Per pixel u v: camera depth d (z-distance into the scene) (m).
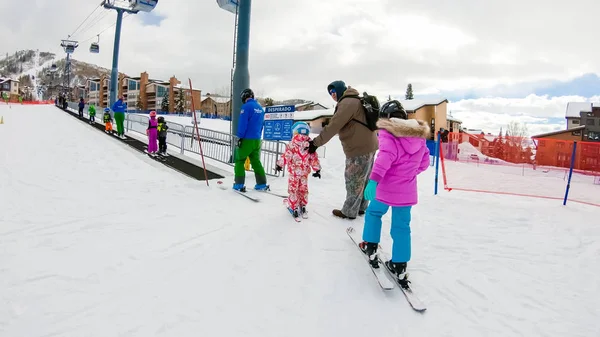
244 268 3.02
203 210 4.70
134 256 3.14
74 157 8.67
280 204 5.12
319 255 3.36
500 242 4.05
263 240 3.64
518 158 8.34
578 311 2.65
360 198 4.44
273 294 2.65
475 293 2.88
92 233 3.66
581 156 7.67
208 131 11.23
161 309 2.36
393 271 3.02
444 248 3.81
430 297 2.78
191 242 3.53
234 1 8.64
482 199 6.31
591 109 38.59
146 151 10.80
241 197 5.51
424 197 6.38
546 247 3.92
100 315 2.25
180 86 65.44
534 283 3.08
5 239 3.36
